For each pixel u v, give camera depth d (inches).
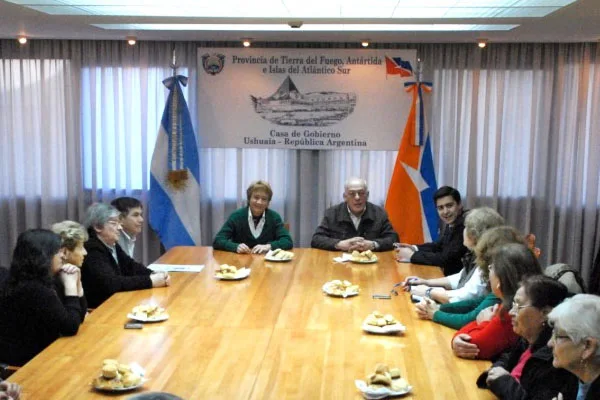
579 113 226.8
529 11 150.0
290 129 230.7
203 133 231.5
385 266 165.0
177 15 160.4
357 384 87.7
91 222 144.5
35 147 235.3
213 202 235.5
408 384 88.7
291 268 161.2
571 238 232.1
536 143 230.7
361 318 120.1
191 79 231.9
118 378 86.7
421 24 170.1
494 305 109.4
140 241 237.0
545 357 83.4
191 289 140.0
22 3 145.9
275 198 235.5
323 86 228.2
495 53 226.2
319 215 235.5
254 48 227.8
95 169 234.2
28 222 237.3
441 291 133.6
